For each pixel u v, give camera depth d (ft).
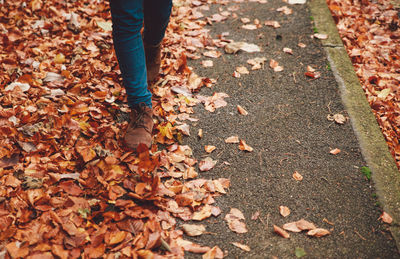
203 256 5.05
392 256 5.11
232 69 8.84
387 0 12.34
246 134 7.12
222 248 5.22
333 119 7.38
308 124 7.31
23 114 7.02
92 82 7.86
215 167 6.46
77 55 8.66
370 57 9.84
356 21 11.25
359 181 6.15
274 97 7.99
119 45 5.76
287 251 5.17
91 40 9.22
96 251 4.97
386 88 8.81
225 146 6.86
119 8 5.33
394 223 5.48
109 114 7.23
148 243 5.07
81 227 5.27
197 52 9.41
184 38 9.66
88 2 10.98
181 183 6.12
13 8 10.30
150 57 7.57
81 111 7.17
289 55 9.25
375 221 5.54
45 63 8.29
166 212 5.58
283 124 7.32
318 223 5.54
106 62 8.50
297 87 8.24
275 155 6.68
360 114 7.48
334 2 11.94
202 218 5.57
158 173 6.18
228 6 11.47
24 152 6.31
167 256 4.99
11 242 4.99
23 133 6.58
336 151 6.67
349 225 5.50
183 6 11.22
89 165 6.10
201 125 7.30
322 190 6.03
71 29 9.73
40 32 9.57
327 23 10.29
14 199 5.50
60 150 6.45
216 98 7.91
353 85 8.24
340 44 9.50
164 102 7.59
